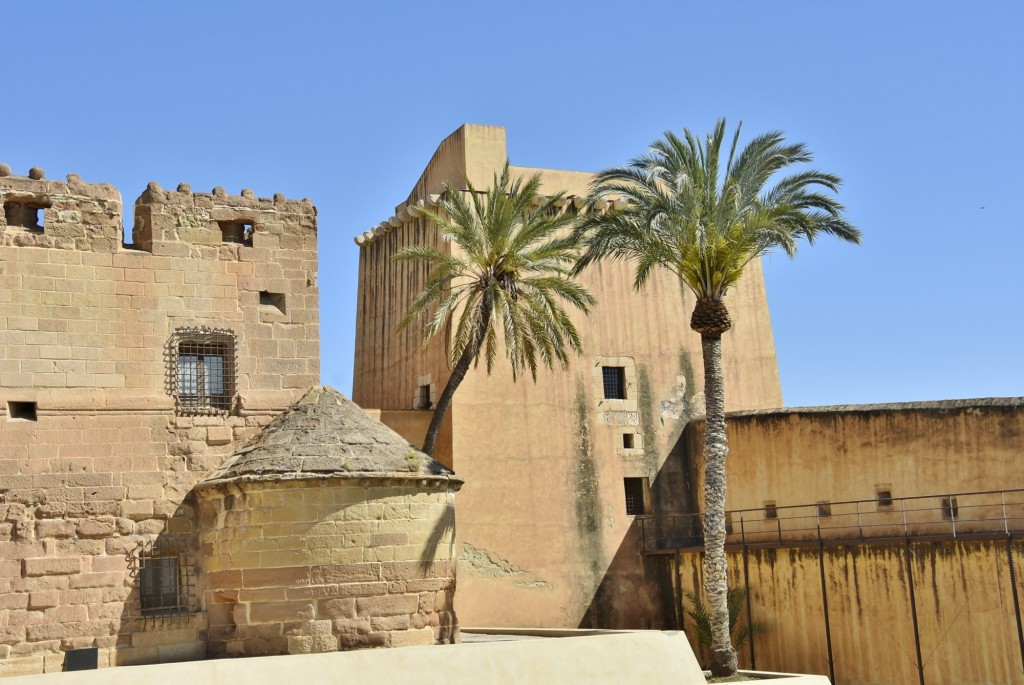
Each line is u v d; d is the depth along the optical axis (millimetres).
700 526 33031
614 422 32781
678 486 33281
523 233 26688
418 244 34125
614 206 33375
